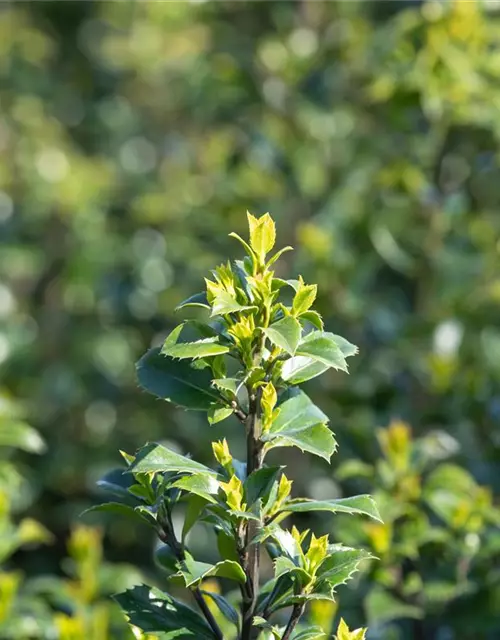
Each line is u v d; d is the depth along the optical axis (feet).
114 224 28.73
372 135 22.27
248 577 8.13
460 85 18.58
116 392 26.50
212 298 7.73
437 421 17.65
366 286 19.92
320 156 23.38
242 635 8.22
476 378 17.57
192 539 20.34
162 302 26.13
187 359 8.34
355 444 16.72
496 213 20.36
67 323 27.53
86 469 25.34
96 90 34.35
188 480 7.89
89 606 14.16
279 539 8.07
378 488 13.50
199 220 24.85
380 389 18.17
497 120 18.62
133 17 33.96
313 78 23.34
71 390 26.23
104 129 33.14
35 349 26.84
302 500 8.29
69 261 27.40
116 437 25.88
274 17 26.14
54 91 33.63
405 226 19.53
